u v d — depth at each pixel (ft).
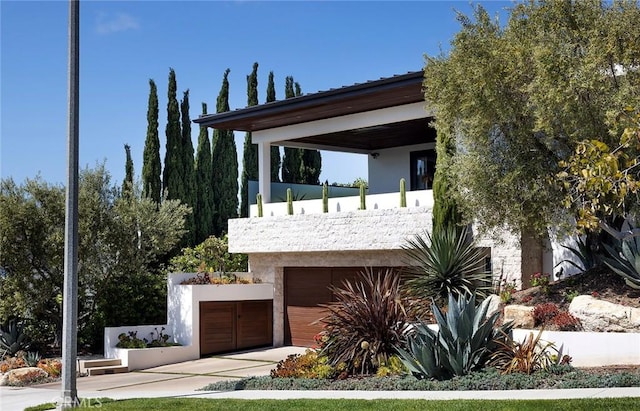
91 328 86.69
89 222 83.20
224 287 84.53
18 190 82.84
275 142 93.86
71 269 46.78
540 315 54.54
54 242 81.20
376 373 52.90
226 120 85.51
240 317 86.69
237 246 88.63
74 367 46.78
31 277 82.53
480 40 53.42
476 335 48.93
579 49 49.70
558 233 53.72
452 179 59.31
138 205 87.56
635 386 43.14
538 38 50.55
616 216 56.65
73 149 47.03
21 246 81.92
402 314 55.21
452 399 41.37
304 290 87.04
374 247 75.00
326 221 79.66
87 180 85.30
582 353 49.90
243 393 50.34
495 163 55.47
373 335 54.54
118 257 86.33
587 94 48.34
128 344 78.54
